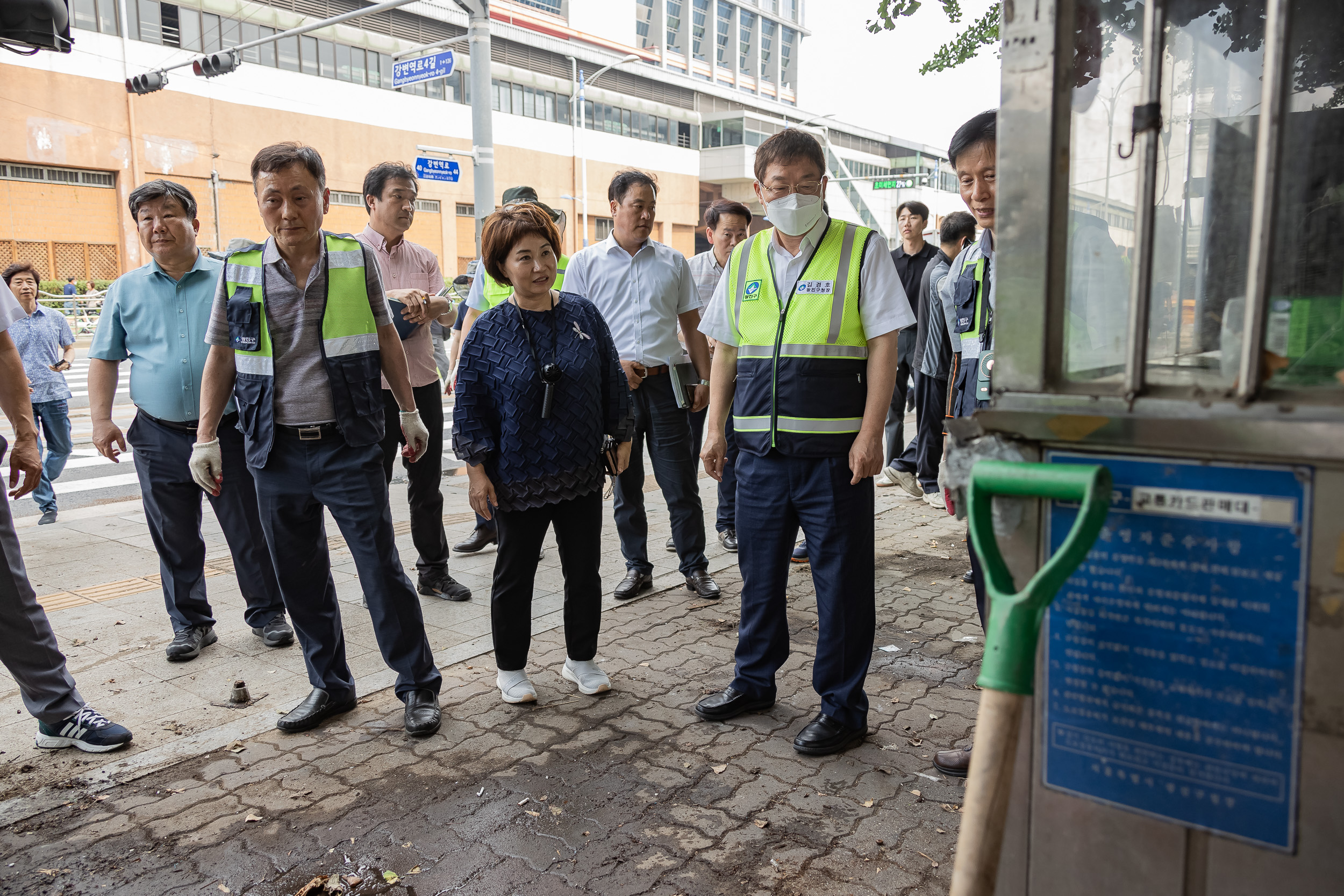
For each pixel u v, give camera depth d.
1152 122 1.20
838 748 2.87
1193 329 1.52
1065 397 1.29
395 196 4.48
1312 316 1.29
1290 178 1.46
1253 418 1.13
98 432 3.83
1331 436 1.08
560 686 3.46
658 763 2.83
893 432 6.72
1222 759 1.22
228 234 31.36
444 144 37.69
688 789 2.67
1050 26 1.26
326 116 33.66
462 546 5.29
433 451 4.41
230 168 31.20
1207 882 1.25
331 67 33.91
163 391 3.66
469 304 4.95
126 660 3.75
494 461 3.17
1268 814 1.20
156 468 3.71
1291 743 1.17
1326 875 1.16
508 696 3.28
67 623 4.20
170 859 2.36
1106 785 1.32
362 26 34.66
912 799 2.60
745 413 2.96
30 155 26.70
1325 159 1.46
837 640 2.87
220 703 3.33
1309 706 1.15
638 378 4.36
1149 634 1.26
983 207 2.71
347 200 34.66
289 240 2.95
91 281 28.39
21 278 6.41
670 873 2.27
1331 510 1.11
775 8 74.06
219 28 30.47
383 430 3.15
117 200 28.86
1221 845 1.24
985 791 1.21
